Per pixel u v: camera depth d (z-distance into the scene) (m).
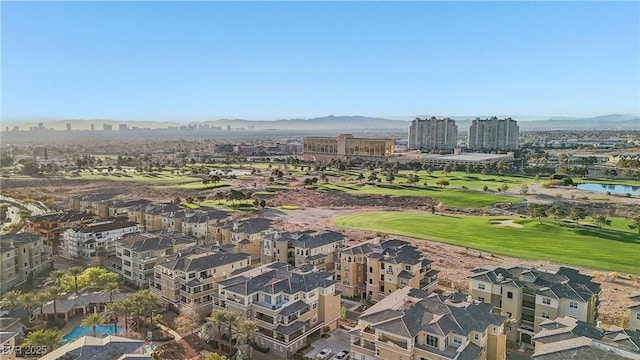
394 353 57.53
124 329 77.56
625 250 125.75
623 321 75.94
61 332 77.38
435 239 139.38
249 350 67.81
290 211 187.75
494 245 132.12
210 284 86.06
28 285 99.75
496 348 59.22
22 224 138.75
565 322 61.09
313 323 75.56
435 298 64.75
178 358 68.38
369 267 92.19
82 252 116.75
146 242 102.69
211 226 126.88
